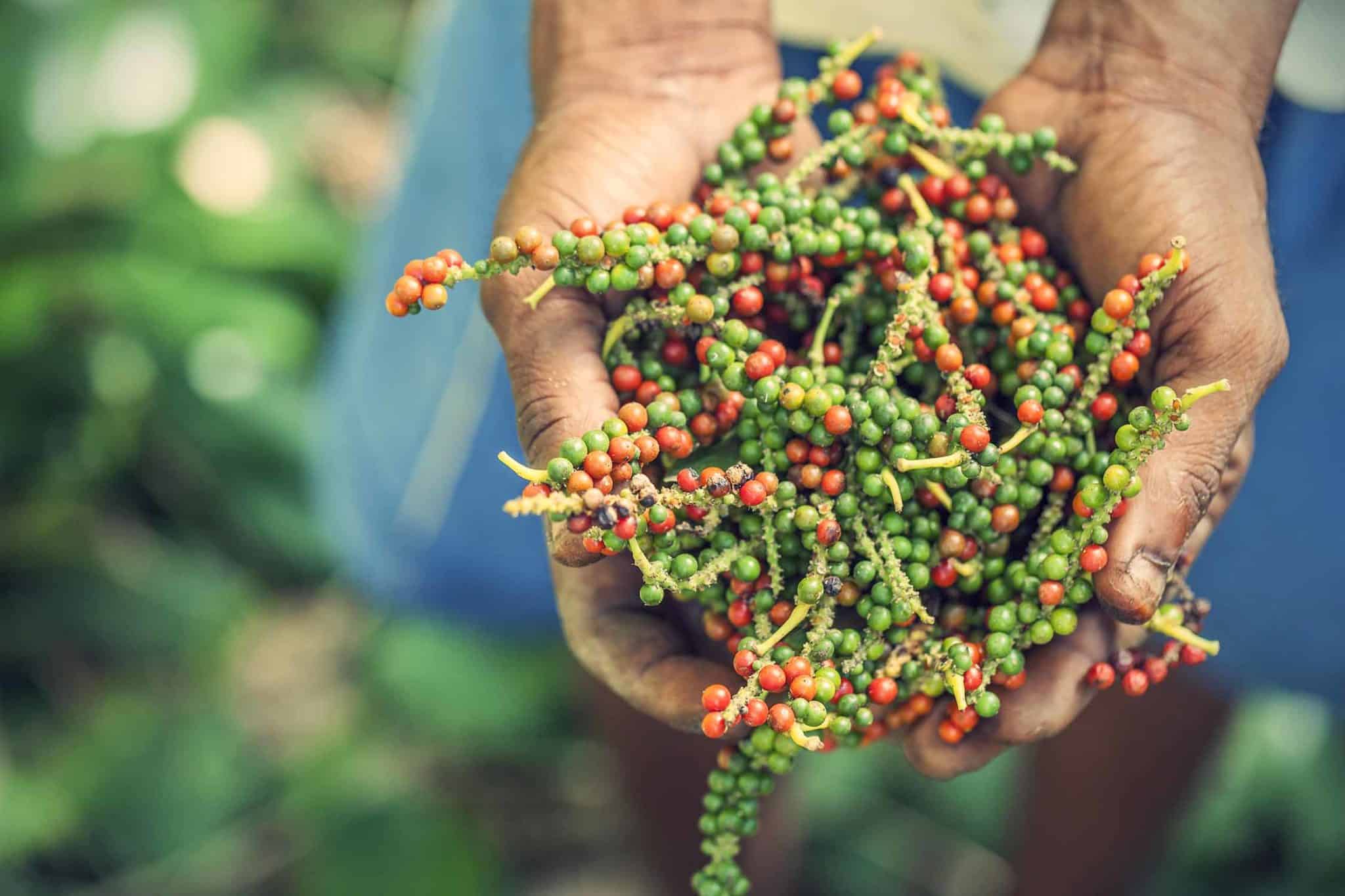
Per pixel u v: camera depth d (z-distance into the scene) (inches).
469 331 26.4
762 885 31.9
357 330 29.9
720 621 19.7
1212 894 35.6
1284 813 35.7
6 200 39.7
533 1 21.3
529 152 20.4
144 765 36.3
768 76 21.4
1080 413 19.3
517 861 38.4
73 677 39.3
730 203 19.9
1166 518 18.8
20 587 39.4
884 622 18.8
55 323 40.1
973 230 20.8
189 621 39.9
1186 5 20.0
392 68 57.4
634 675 19.9
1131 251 19.8
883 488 18.9
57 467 40.0
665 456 19.2
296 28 56.9
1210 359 19.2
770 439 19.1
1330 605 26.7
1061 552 18.9
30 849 34.2
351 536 30.0
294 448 41.7
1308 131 23.8
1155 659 19.6
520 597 28.5
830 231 19.8
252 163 44.9
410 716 37.5
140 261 41.3
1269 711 36.9
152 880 35.2
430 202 27.5
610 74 20.7
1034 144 20.3
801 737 18.0
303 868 35.3
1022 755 33.2
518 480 27.1
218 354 41.3
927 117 20.7
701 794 29.0
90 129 41.1
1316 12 21.4
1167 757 29.6
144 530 41.7
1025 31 23.3
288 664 41.9
